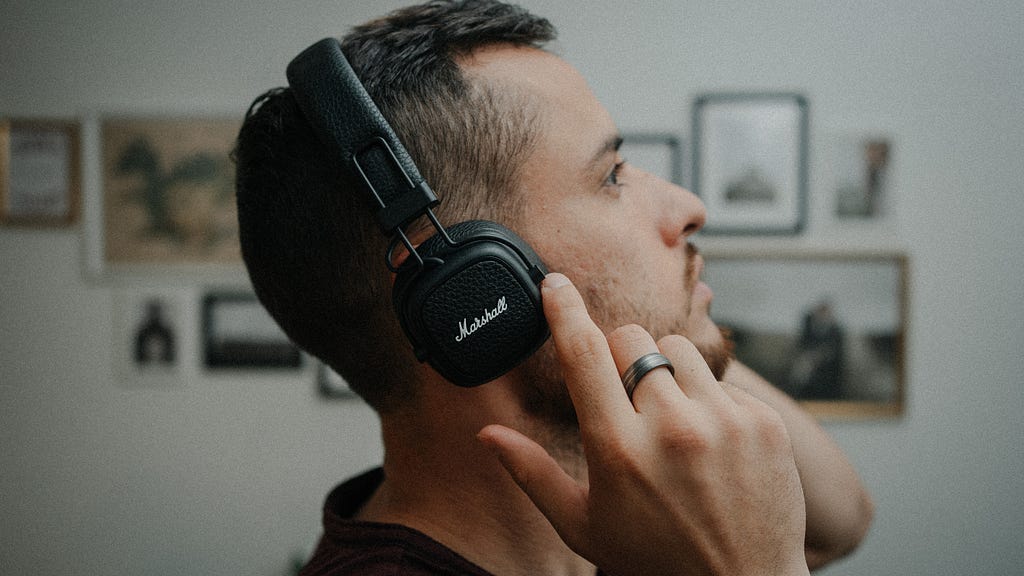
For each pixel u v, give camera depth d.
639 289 0.49
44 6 1.63
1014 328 1.62
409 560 0.46
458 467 0.50
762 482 0.38
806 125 1.62
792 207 1.63
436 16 0.50
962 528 1.64
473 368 0.41
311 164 0.47
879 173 1.62
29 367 1.68
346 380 0.53
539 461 0.40
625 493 0.38
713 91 1.62
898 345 1.64
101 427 1.69
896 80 1.61
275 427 1.69
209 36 1.64
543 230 0.47
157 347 1.69
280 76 1.65
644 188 0.53
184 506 1.69
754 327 1.65
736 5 1.61
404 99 0.46
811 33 1.61
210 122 1.66
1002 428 1.63
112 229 1.67
